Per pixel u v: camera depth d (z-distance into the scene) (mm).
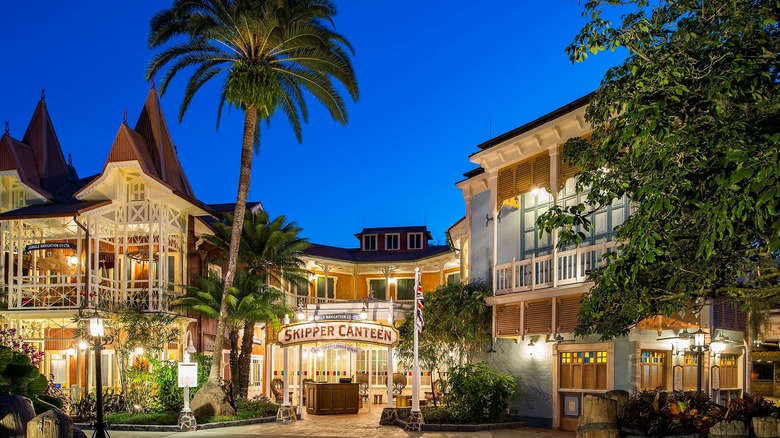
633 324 12500
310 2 25219
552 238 21766
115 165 30531
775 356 29500
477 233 25281
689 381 20016
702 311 18500
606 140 9219
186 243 33750
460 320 23328
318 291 43531
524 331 21391
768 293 9414
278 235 30469
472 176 26203
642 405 13234
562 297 19766
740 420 10938
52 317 28891
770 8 8102
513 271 21938
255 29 24391
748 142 6793
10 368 11852
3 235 30422
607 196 9586
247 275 30438
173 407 24609
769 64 8375
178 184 35938
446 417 21844
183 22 24922
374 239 45719
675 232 8781
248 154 25828
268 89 24688
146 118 35406
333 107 27078
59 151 36906
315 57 25125
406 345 24359
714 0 8828
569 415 20641
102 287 29203
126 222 30859
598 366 19766
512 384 22031
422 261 41812
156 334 26625
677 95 8195
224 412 24047
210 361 27500
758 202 6172
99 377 16078
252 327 29094
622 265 8125
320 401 26984
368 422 23953
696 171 7828
